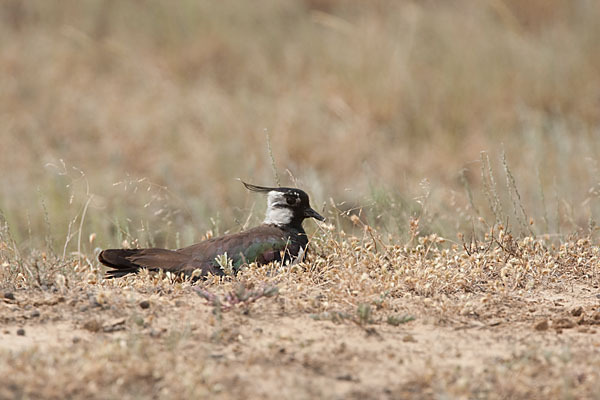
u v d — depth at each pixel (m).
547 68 48.88
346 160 42.38
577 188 36.03
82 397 13.09
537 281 19.78
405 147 44.47
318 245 22.72
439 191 33.84
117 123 46.50
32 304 17.25
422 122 46.12
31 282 18.59
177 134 45.03
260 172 41.22
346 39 54.00
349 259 20.08
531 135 42.09
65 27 56.34
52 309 16.97
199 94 50.06
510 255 20.95
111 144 44.09
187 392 13.15
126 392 13.27
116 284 19.53
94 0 58.31
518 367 14.34
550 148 41.94
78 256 21.95
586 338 16.08
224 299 17.47
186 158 42.84
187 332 15.58
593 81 48.50
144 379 13.64
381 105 47.28
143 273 19.38
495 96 47.66
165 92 50.66
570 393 13.38
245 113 47.34
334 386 13.74
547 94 47.66
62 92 50.25
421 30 53.84
